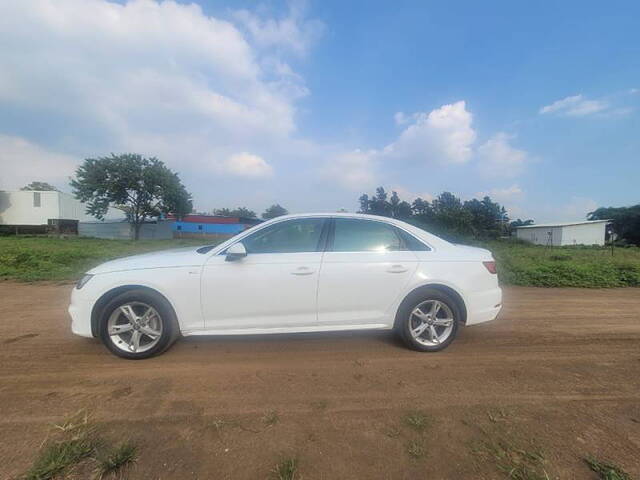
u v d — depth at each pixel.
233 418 2.48
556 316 5.53
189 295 3.50
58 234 44.47
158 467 1.97
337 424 2.42
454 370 3.36
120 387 2.95
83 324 3.49
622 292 7.84
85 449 2.09
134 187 42.06
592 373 3.34
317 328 3.70
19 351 3.75
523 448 2.16
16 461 2.01
